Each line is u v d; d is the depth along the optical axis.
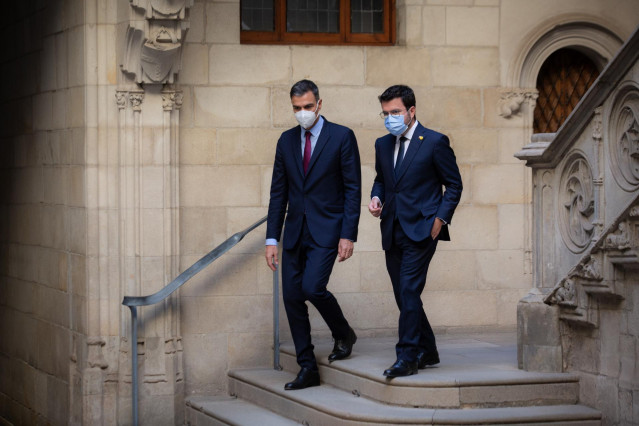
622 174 5.80
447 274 8.41
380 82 8.37
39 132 9.05
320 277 6.61
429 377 6.23
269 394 7.21
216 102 8.10
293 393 6.79
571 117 6.09
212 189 8.09
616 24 8.64
